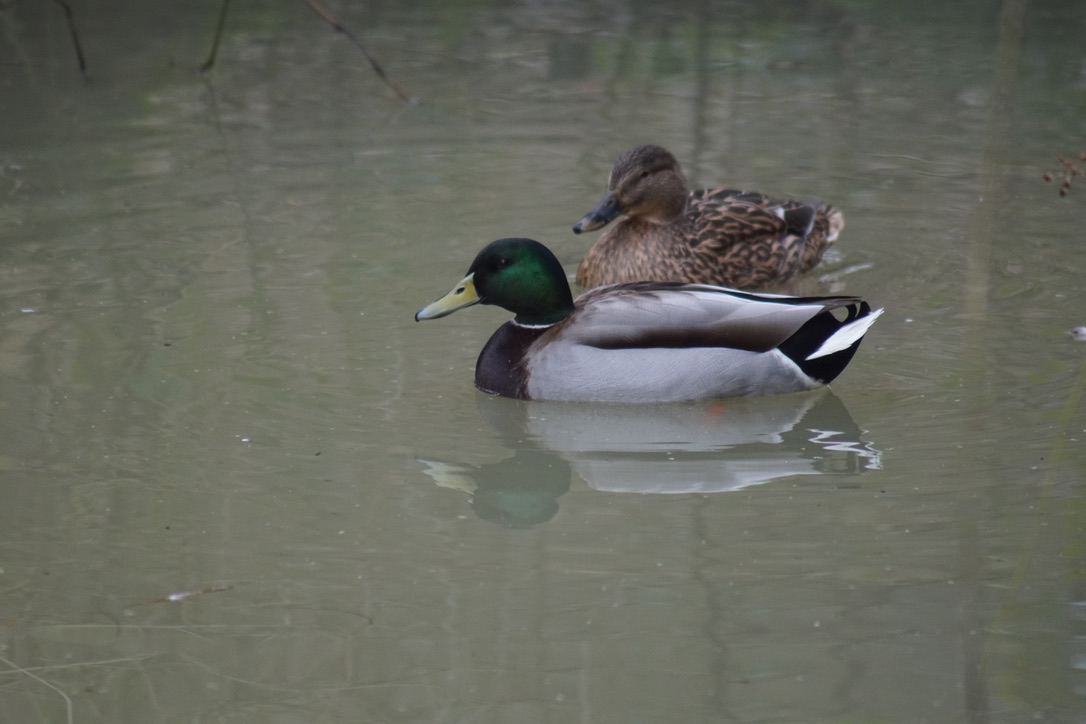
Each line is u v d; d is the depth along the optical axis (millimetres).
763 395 11742
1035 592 8320
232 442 10617
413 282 14055
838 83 21016
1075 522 9148
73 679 7777
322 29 23984
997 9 24688
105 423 10875
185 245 14977
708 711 7367
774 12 24938
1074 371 11602
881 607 8273
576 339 11633
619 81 21281
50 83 21031
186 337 12625
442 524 9453
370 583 8664
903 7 25016
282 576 8742
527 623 8203
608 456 10648
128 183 16984
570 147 18422
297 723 7348
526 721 7281
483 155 18141
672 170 14922
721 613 8258
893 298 13656
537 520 9555
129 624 8266
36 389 11477
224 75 21562
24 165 17609
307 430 10859
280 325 12961
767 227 14750
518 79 21469
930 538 9062
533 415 11398
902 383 11727
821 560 8836
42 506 9570
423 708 7480
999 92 6363
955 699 7383
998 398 11250
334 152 18234
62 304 13336
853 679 7590
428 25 24344
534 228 15805
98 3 24969
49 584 8648
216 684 7715
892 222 15711
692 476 10273
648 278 14672
